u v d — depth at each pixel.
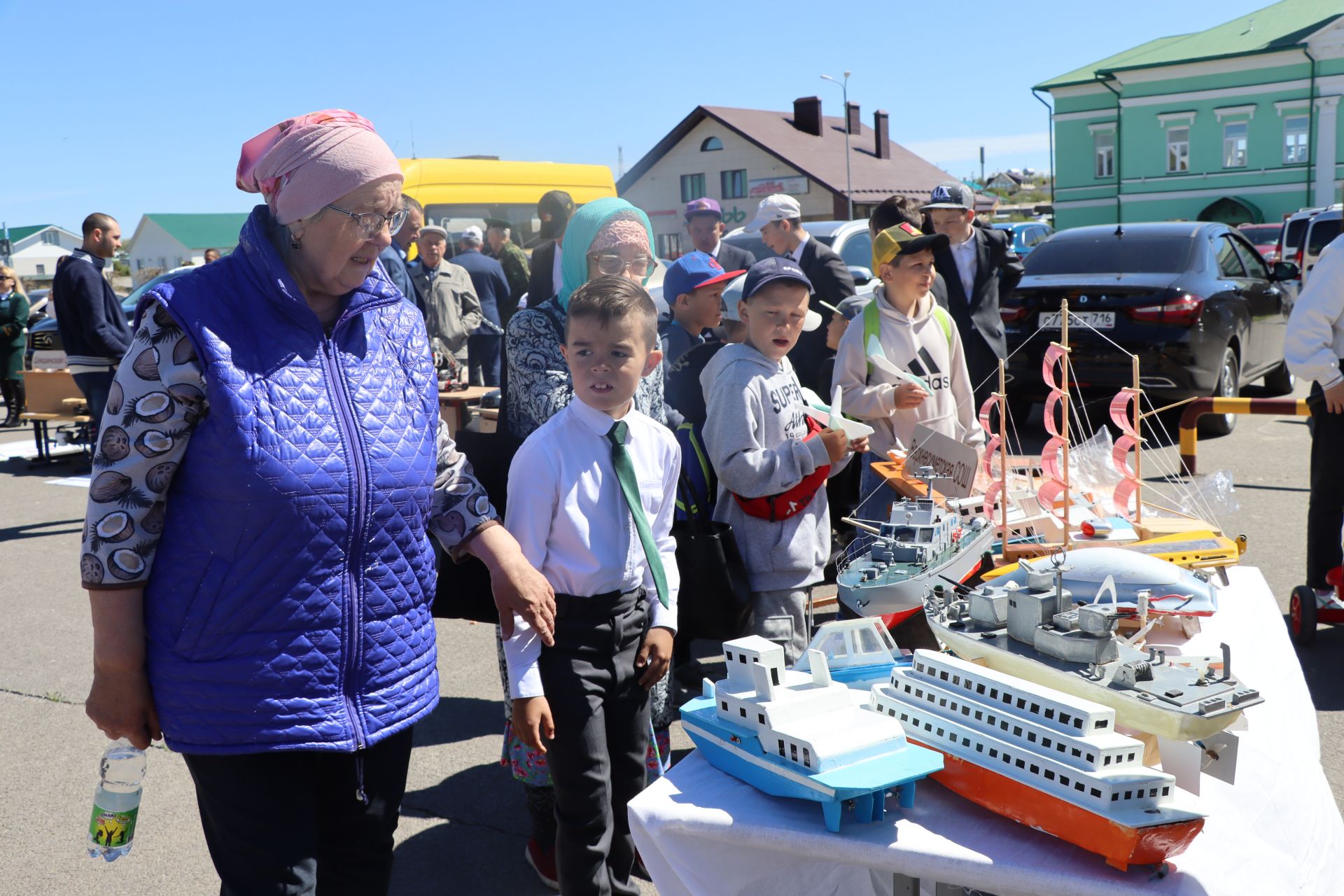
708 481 3.22
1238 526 5.83
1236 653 2.05
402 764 1.84
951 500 2.91
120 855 1.89
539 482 2.19
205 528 1.60
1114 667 1.60
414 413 1.80
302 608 1.64
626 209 2.82
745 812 1.61
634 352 2.22
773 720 1.61
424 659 1.83
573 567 2.20
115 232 7.41
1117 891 1.35
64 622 5.23
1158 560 2.11
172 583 1.62
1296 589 4.12
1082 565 2.10
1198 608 2.00
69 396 9.71
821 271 5.74
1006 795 1.50
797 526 2.91
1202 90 39.88
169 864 2.96
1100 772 1.40
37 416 9.70
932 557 2.54
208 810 1.69
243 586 1.61
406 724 1.78
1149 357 7.66
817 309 5.68
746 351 2.91
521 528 2.19
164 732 1.66
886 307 3.64
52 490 8.74
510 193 11.28
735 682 1.74
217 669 1.62
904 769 1.52
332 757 1.77
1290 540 5.52
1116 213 42.28
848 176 40.84
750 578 2.89
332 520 1.64
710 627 2.76
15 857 3.01
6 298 12.59
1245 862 1.43
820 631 1.96
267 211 1.68
